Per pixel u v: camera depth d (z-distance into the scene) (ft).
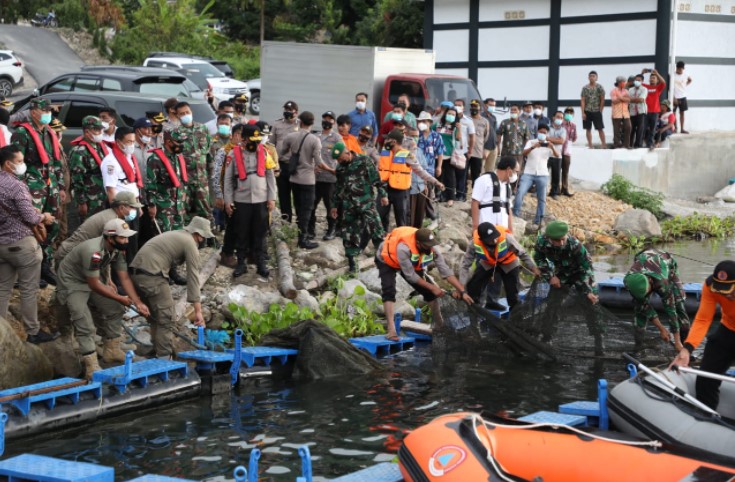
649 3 76.64
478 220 38.29
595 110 72.28
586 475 19.47
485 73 85.56
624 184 69.46
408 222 46.06
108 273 31.04
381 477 21.12
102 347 32.07
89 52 134.21
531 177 57.72
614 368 32.91
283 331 33.35
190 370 29.76
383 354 35.01
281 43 67.92
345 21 159.22
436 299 34.76
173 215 36.94
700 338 23.84
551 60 82.02
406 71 65.72
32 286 29.63
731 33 82.48
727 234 66.69
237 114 47.32
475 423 20.52
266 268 40.45
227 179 39.58
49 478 20.75
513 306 36.01
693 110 81.97
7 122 33.78
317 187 45.57
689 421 21.13
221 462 23.50
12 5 146.92
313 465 23.29
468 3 85.61
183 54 111.96
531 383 30.96
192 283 30.55
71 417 26.25
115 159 34.27
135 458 23.80
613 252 58.18
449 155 55.36
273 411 27.89
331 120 45.75
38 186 33.42
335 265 43.14
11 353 27.86
